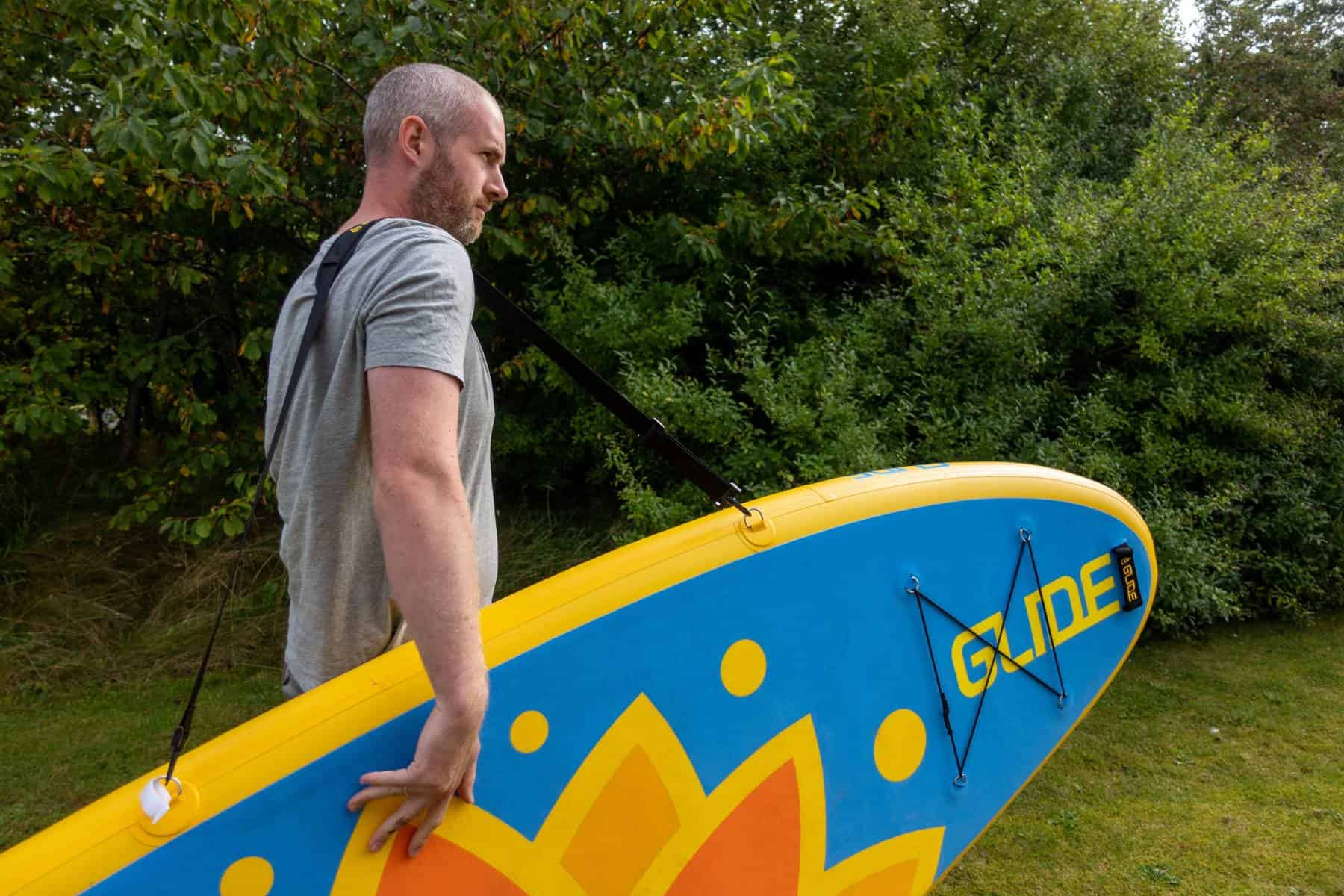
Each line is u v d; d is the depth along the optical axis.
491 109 1.31
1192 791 3.07
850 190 4.62
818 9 5.62
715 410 4.00
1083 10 6.73
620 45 4.56
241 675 3.99
